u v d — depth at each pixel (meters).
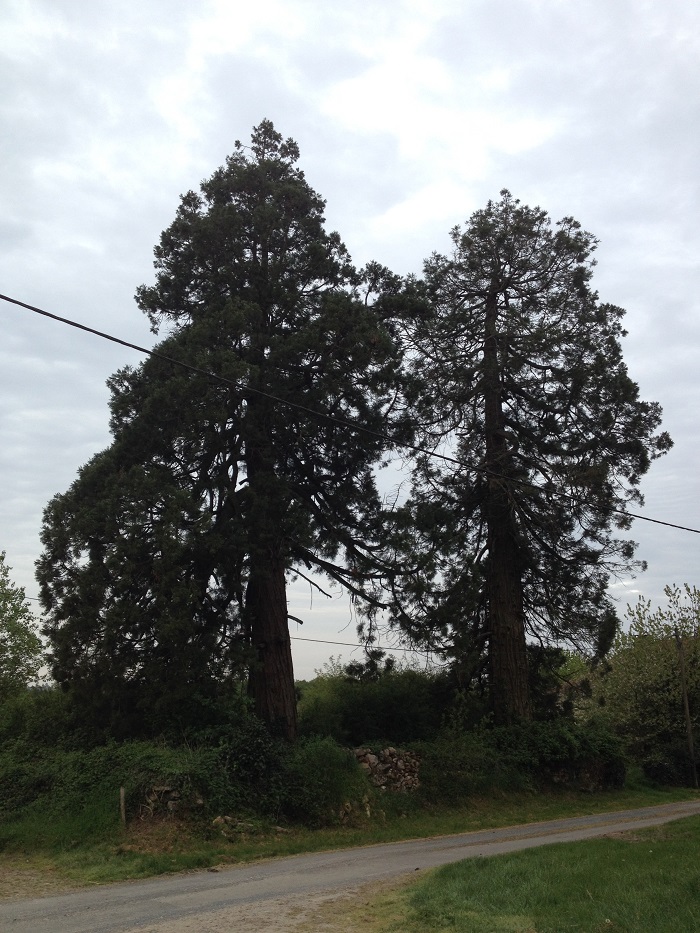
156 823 16.20
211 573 22.06
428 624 24.73
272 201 25.42
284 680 22.98
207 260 24.77
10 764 19.58
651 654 41.75
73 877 13.36
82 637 20.58
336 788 20.20
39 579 21.56
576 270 30.86
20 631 26.03
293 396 22.91
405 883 11.74
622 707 40.72
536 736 27.56
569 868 11.06
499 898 9.59
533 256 31.11
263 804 18.42
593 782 29.23
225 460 22.75
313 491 24.59
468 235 31.23
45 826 16.52
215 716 20.97
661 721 39.59
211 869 14.16
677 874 10.10
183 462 22.53
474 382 29.83
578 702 37.59
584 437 29.28
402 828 20.12
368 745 23.92
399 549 23.72
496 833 19.42
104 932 8.95
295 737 22.84
